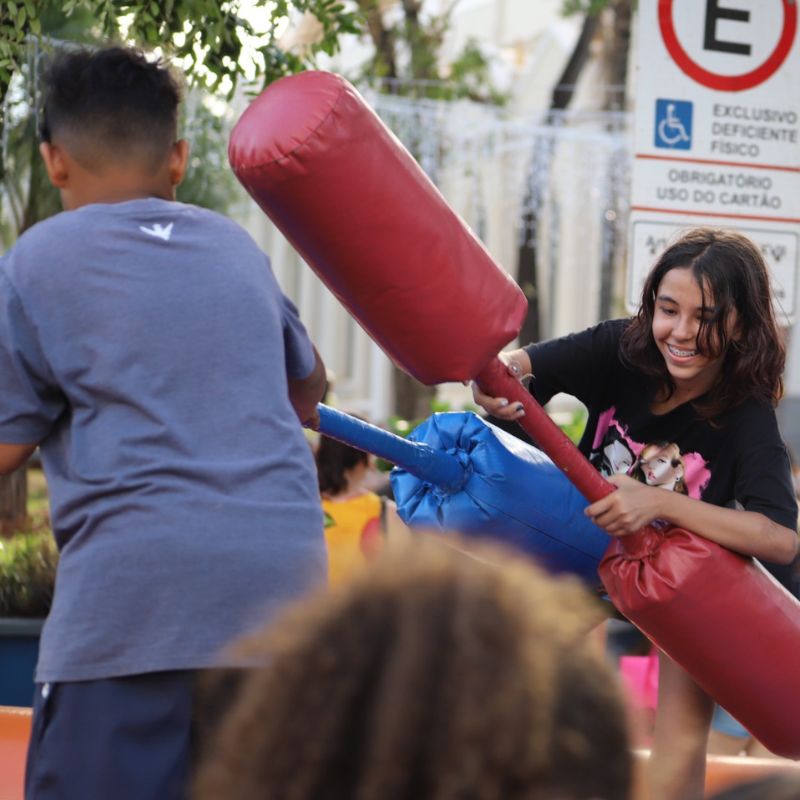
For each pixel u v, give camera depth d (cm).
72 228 275
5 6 479
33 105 505
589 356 388
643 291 372
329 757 129
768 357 362
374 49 1346
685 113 546
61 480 273
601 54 1656
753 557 360
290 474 272
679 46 545
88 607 260
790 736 361
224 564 260
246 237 289
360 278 321
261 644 140
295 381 298
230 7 495
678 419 375
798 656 354
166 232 278
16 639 540
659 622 352
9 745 427
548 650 131
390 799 126
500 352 358
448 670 128
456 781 126
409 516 394
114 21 468
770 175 554
